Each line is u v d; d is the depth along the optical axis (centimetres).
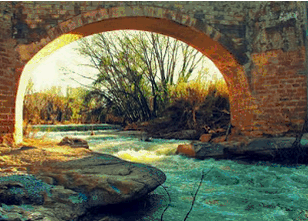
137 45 1841
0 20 716
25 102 1441
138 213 362
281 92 811
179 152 838
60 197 345
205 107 1279
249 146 737
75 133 1419
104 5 794
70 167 452
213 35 844
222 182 538
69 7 779
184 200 421
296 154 691
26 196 335
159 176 423
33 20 757
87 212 335
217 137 973
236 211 375
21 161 495
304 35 796
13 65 731
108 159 527
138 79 1880
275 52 822
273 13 828
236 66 875
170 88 1617
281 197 438
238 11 864
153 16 811
